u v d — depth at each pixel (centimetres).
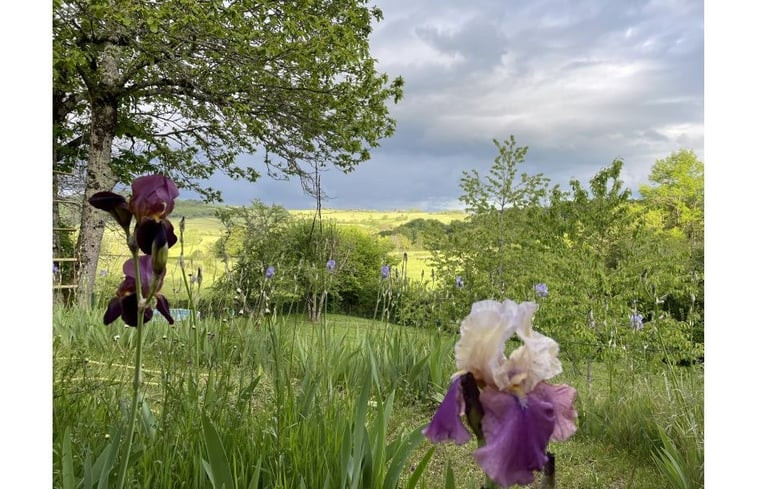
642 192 1958
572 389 145
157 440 272
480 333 136
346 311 1298
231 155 1573
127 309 219
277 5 1169
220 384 342
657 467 417
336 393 419
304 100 1299
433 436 137
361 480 273
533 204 995
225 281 664
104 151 1246
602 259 754
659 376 577
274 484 256
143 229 176
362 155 1441
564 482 395
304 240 994
